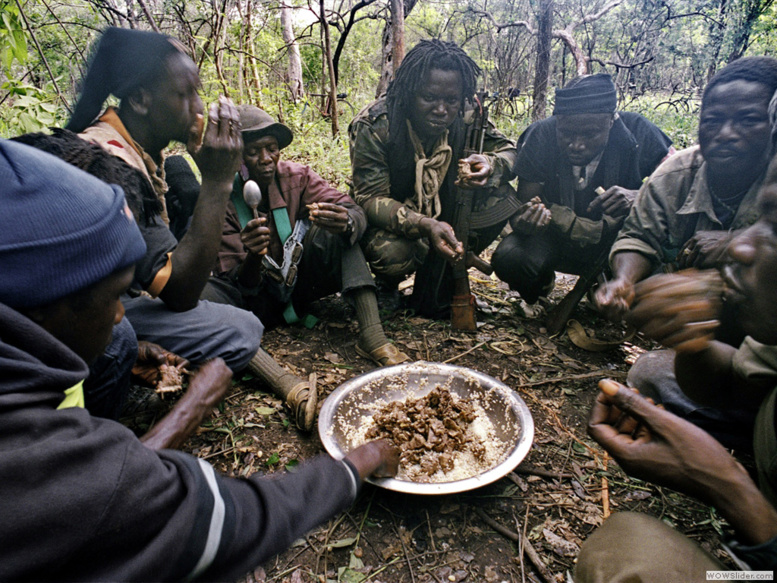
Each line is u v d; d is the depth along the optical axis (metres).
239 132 1.80
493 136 3.15
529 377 2.60
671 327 1.07
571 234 2.89
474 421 2.06
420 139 2.94
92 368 1.68
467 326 3.03
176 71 1.84
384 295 3.45
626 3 9.45
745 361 1.28
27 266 0.77
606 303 1.98
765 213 0.98
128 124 1.93
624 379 2.57
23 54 3.09
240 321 2.20
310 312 3.23
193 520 0.81
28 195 0.77
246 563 0.90
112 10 4.58
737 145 1.83
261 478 1.00
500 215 3.08
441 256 2.88
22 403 0.73
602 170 2.97
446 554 1.64
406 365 2.29
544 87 6.68
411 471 1.81
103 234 0.84
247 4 6.46
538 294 3.24
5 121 3.01
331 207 2.55
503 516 1.78
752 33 6.95
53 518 0.70
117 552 0.76
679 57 9.56
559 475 1.94
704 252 1.96
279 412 2.27
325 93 8.09
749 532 0.95
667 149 2.96
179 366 1.90
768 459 1.11
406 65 2.66
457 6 10.12
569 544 1.67
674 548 1.02
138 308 2.11
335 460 1.14
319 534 1.70
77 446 0.74
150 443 1.42
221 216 1.87
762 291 0.99
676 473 1.03
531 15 9.90
